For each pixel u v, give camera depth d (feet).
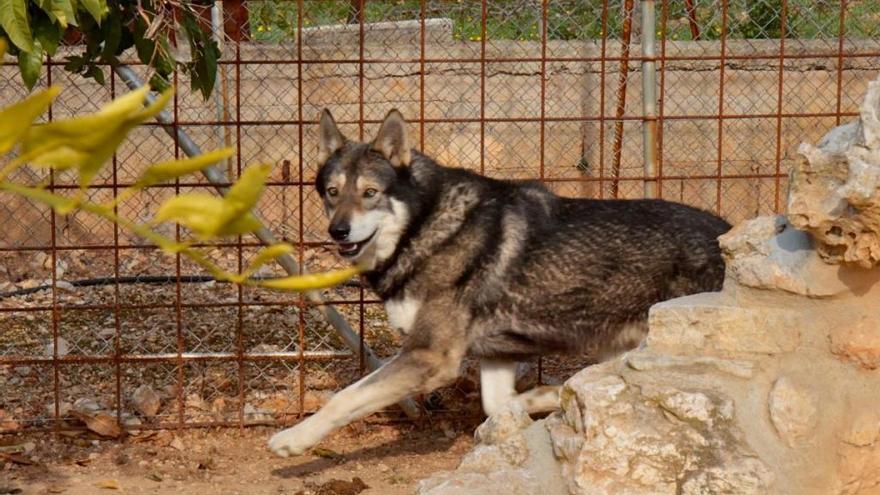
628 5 21.20
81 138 1.98
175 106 17.69
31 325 23.56
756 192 28.02
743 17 28.73
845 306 10.18
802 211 9.53
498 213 16.65
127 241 27.27
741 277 10.55
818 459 10.03
